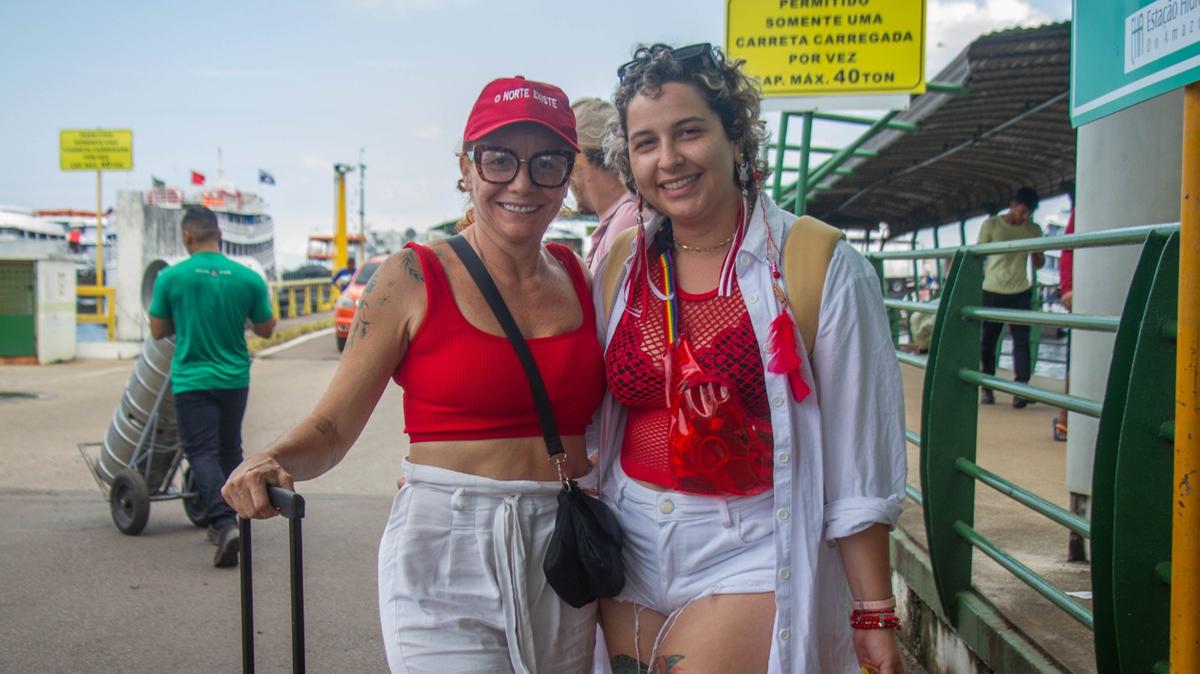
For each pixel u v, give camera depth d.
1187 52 1.85
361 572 5.49
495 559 2.26
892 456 2.29
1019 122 10.03
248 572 2.08
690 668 2.28
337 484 7.76
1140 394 2.25
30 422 10.48
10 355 16.27
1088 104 2.37
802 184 8.05
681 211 2.33
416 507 2.28
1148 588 2.29
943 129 10.44
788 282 2.28
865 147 11.62
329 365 16.38
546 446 2.33
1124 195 3.99
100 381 14.02
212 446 5.88
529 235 2.36
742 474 2.29
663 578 2.38
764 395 2.32
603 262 2.58
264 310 6.14
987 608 3.45
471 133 2.34
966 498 3.61
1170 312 2.23
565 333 2.42
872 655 2.27
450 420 2.30
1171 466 2.27
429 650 2.17
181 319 5.83
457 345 2.29
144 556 5.82
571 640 2.38
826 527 2.27
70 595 5.10
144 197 20.64
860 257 2.32
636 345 2.39
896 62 7.67
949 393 3.57
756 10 7.69
